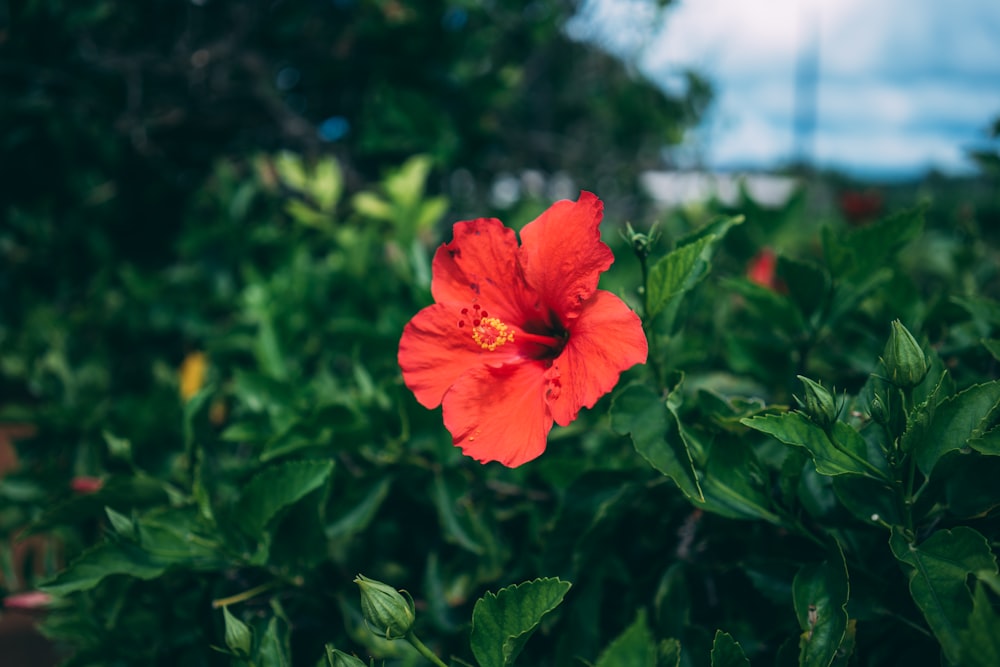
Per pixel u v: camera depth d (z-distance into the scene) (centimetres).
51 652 69
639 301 41
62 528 51
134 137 85
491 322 39
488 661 33
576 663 38
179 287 78
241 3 89
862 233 43
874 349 44
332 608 43
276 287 67
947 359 44
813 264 43
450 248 41
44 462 61
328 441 45
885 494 35
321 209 83
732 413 38
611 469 40
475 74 88
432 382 40
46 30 75
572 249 38
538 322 41
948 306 43
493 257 40
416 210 70
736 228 59
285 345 59
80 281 85
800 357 45
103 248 83
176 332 81
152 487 44
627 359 35
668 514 41
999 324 41
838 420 36
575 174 116
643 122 107
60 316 77
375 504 44
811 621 33
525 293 40
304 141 92
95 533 52
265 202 81
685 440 35
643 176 117
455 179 101
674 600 38
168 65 87
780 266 44
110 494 44
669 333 40
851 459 33
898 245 43
